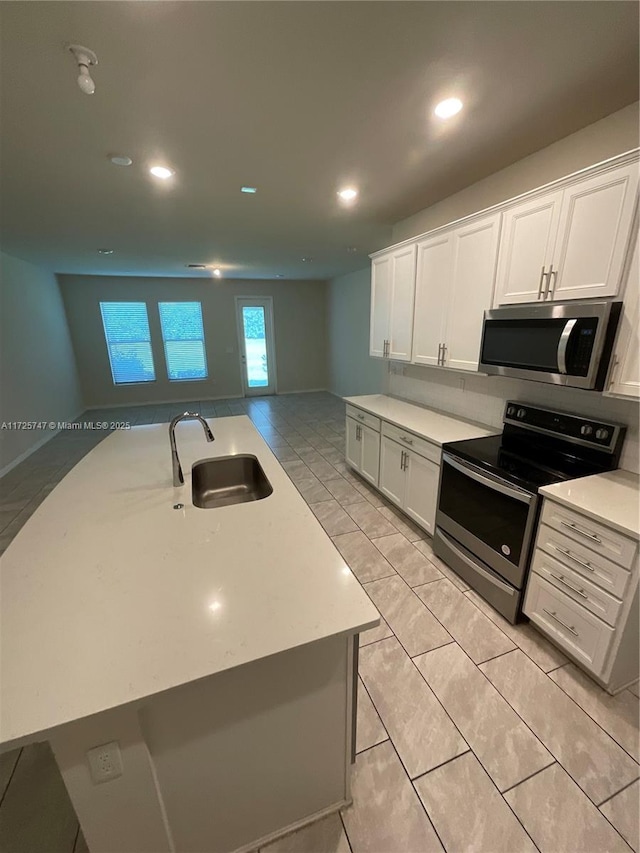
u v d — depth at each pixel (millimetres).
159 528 1360
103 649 849
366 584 2275
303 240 4094
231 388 7953
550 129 1828
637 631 1506
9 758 1380
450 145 1985
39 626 916
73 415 6371
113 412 6797
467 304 2352
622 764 1342
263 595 1014
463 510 2225
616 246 1490
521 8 1118
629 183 1420
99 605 983
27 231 3545
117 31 1175
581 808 1221
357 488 3641
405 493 2904
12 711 715
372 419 3311
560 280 1739
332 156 2094
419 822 1196
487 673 1693
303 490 3604
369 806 1236
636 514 1452
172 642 866
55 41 1214
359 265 5902
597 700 1564
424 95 1553
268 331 8000
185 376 7570
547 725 1472
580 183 1598
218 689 907
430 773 1321
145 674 788
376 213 3131
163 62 1325
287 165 2199
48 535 1319
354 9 1109
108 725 789
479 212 2156
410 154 2074
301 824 1186
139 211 3020
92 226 3428
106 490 1690
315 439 5180
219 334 7586
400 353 3150
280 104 1601
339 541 2738
